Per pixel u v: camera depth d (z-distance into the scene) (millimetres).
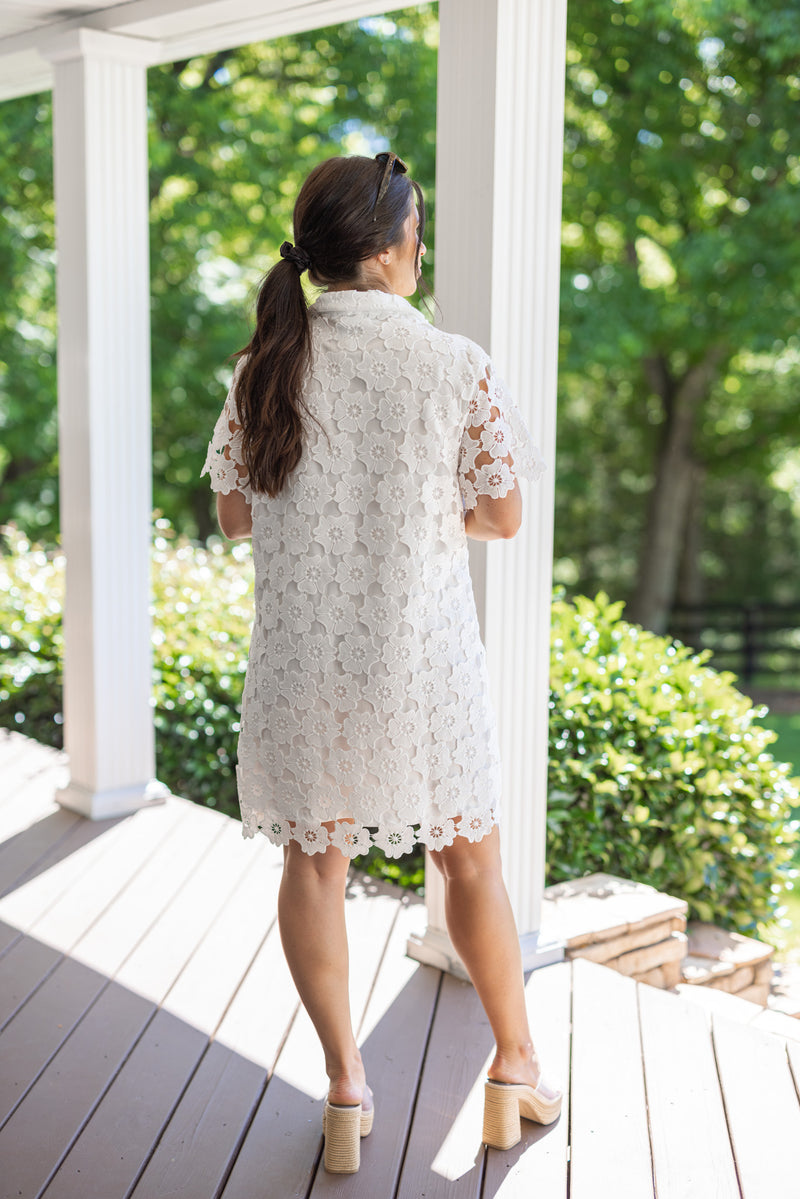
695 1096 2322
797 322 9422
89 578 3885
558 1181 2059
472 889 2043
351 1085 2084
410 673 1870
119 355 3873
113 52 3682
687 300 9859
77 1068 2443
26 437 10820
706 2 7957
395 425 1831
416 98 9031
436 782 1917
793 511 15852
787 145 8789
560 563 15664
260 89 9805
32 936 3072
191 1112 2287
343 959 2045
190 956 2965
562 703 3635
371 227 1872
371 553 1849
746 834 3676
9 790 4312
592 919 3047
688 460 12094
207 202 9625
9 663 5289
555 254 2750
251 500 1988
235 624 4750
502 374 2676
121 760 4043
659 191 9672
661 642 4148
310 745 1893
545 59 2652
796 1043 2549
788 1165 2111
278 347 1846
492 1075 2152
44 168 9195
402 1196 2020
